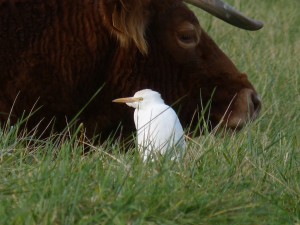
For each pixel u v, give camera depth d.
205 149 13.70
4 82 14.72
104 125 15.11
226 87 15.45
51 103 14.84
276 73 22.39
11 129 13.91
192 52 15.34
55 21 14.87
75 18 14.91
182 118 15.41
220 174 12.91
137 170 12.66
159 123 13.78
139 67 15.09
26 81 14.71
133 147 14.91
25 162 13.24
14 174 12.39
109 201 11.66
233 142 14.38
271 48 25.16
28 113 14.78
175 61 15.27
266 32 27.77
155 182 12.19
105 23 14.85
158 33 15.17
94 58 14.93
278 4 32.84
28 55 14.73
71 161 12.98
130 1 14.69
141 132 13.91
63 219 11.09
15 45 14.72
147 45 15.07
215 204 12.02
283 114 19.02
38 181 11.94
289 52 25.25
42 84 14.77
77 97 14.95
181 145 13.68
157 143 13.67
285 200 12.59
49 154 13.14
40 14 14.88
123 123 15.16
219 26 26.30
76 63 14.85
